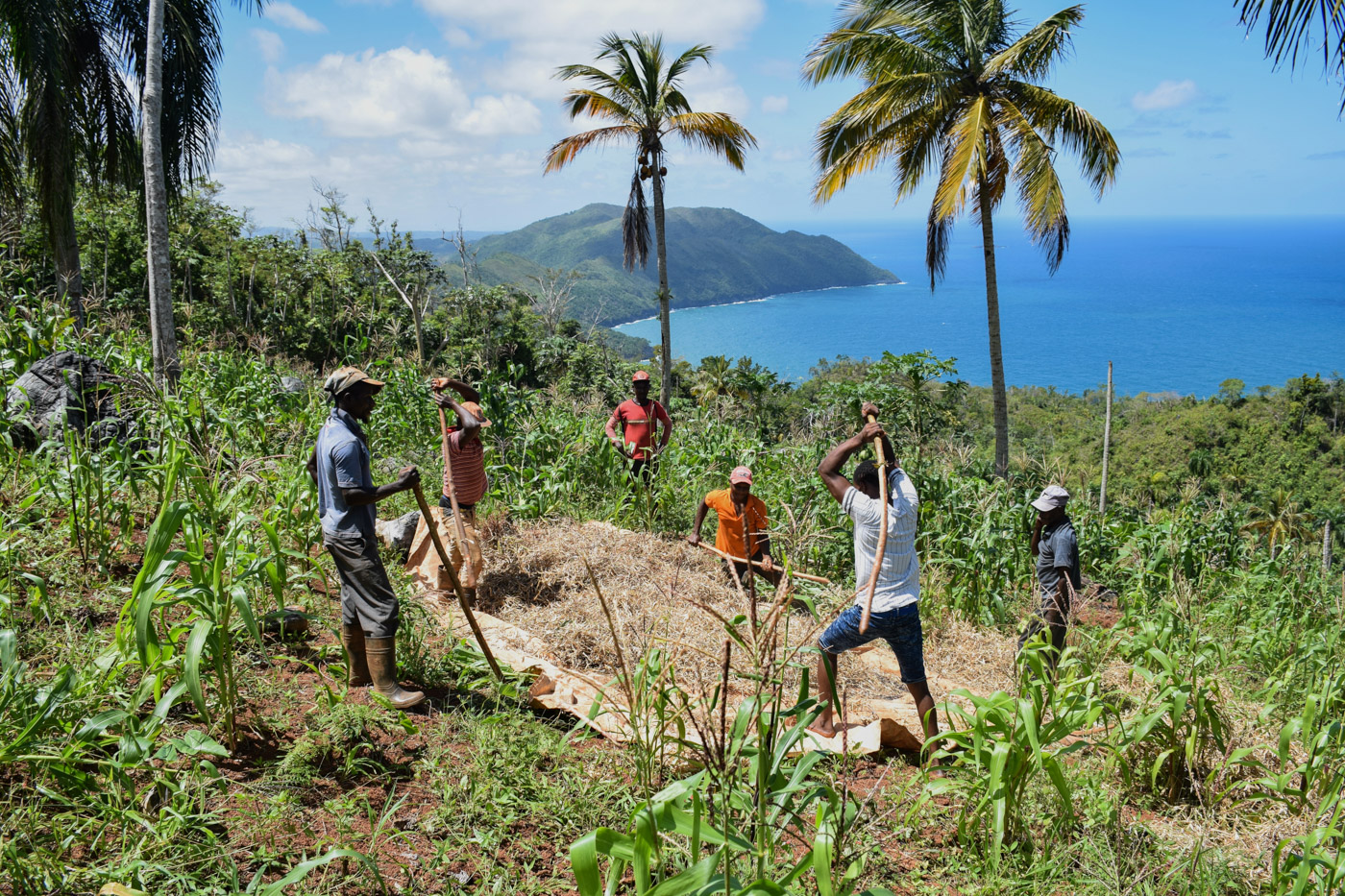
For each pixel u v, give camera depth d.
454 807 3.19
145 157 8.75
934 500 7.89
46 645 3.72
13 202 12.59
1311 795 3.91
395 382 9.41
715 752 2.69
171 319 8.90
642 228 19.89
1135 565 7.98
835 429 10.42
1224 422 73.69
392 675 3.86
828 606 5.33
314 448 4.34
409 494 7.04
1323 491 60.97
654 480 7.88
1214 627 6.78
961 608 6.67
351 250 40.03
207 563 3.43
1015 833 3.36
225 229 34.59
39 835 2.61
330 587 5.09
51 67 10.93
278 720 3.57
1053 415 89.38
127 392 6.28
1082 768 3.97
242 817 2.92
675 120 18.84
